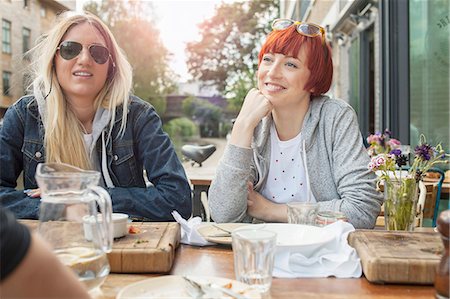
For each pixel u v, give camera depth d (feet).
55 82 5.67
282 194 5.74
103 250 2.92
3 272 1.45
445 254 2.76
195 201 10.03
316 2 29.94
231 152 5.08
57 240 2.85
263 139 5.77
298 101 5.64
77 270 2.74
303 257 3.37
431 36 13.73
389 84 14.93
